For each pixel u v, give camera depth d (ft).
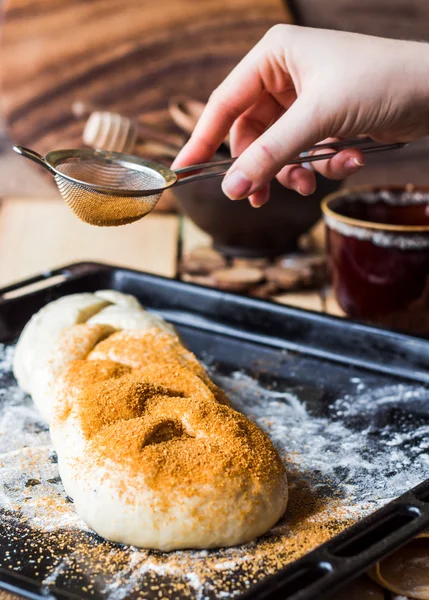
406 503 2.07
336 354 2.82
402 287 2.96
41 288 3.09
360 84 2.31
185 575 2.07
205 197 3.32
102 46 4.32
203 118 2.56
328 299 3.32
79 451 2.26
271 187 3.27
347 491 2.31
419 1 4.45
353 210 3.25
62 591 1.96
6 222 3.94
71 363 2.54
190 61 4.37
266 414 2.58
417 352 2.74
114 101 4.40
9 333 2.92
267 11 4.33
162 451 2.20
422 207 3.24
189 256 3.52
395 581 2.09
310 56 2.36
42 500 2.28
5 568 2.08
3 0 4.39
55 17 4.26
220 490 2.14
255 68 2.49
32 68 4.32
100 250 3.68
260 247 3.50
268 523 2.16
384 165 4.62
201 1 4.30
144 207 2.32
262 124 2.67
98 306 2.81
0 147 4.50
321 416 2.58
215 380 2.72
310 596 1.87
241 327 2.95
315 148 2.42
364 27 4.53
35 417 2.56
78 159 2.38
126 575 2.07
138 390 2.36
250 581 2.06
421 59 2.33
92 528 2.18
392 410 2.60
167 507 2.12
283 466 2.27
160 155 3.49
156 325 2.72
